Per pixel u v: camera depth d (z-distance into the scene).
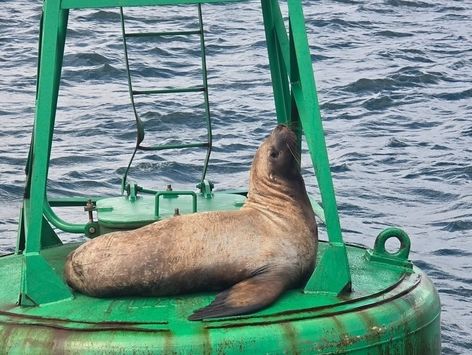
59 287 25.42
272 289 24.47
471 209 59.19
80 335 23.47
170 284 25.06
